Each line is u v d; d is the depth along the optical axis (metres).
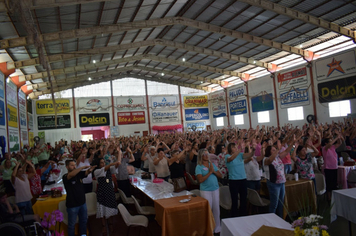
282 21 14.14
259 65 20.47
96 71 23.52
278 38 16.12
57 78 21.62
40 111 25.89
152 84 30.03
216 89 30.64
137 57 21.44
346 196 4.10
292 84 19.69
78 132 25.50
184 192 5.24
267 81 22.05
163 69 26.28
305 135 9.83
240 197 5.09
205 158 4.86
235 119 26.53
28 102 22.53
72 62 18.05
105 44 15.93
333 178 6.31
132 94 29.23
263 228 3.01
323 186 6.04
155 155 7.56
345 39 15.50
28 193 5.43
